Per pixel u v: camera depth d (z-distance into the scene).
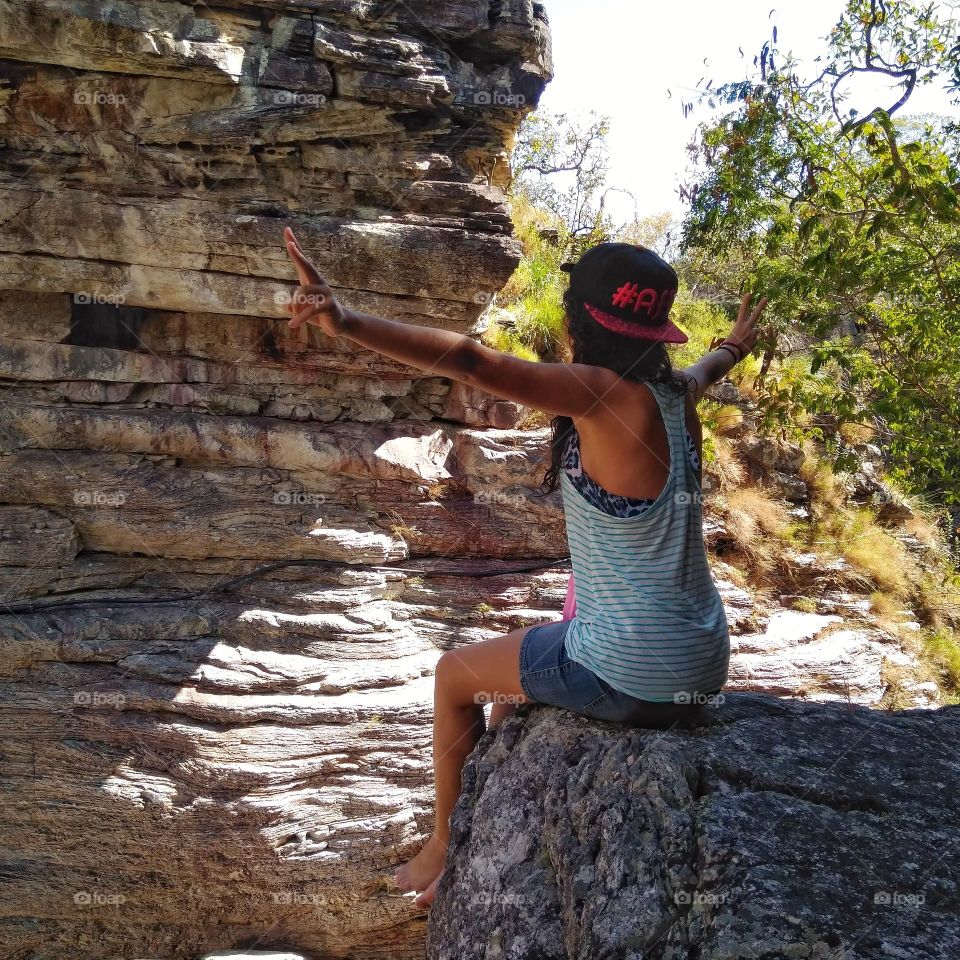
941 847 2.01
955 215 6.16
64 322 6.67
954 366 7.15
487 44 6.68
